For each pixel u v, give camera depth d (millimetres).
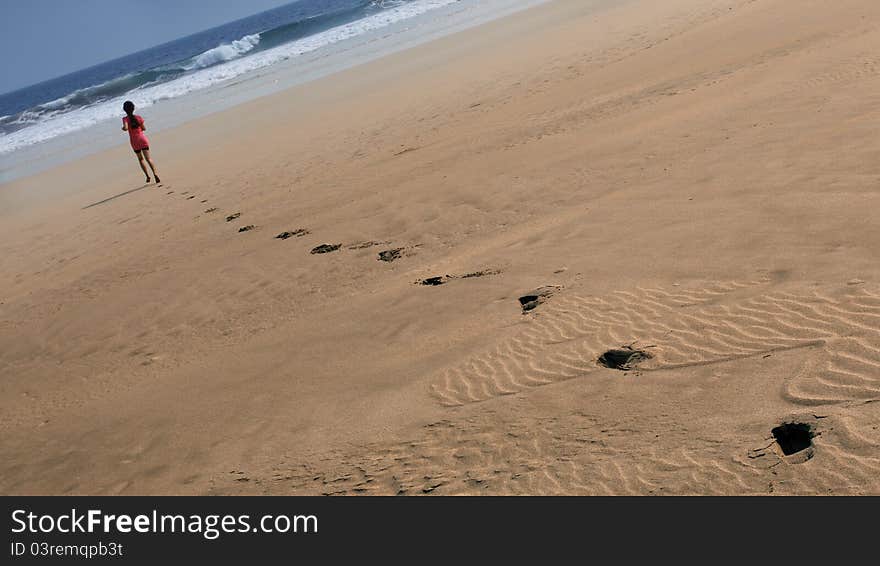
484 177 11461
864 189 6852
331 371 6531
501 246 8516
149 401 7168
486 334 6289
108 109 41344
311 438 5449
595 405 4773
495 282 7406
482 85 20016
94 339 9695
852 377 4219
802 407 4109
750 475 3742
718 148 9492
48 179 23875
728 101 11711
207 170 18688
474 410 5145
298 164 16734
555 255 7645
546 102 15969
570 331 5887
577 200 9289
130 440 6383
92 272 12750
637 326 5656
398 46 34031
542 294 6762
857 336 4602
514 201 10023
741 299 5574
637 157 10195
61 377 8758
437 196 11219
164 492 5316
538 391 5148
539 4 35906
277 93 29203
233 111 27594
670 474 3920
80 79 145375
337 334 7352
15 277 13898
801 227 6469
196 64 56219
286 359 7129
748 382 4508
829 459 3662
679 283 6164
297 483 4871
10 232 17688
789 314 5145
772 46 15031
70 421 7328
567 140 12289
